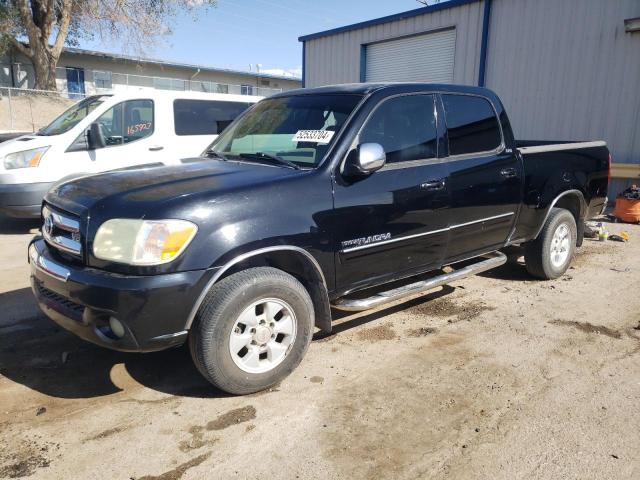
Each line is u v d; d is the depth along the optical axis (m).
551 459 2.69
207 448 2.76
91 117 7.57
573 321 4.51
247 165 3.73
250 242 3.04
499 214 4.68
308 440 2.83
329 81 16.66
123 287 2.77
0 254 6.46
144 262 2.80
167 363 3.68
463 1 12.41
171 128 8.13
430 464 2.65
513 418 3.05
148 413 3.07
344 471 2.59
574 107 10.73
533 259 5.46
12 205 7.15
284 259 3.38
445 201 4.13
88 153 7.53
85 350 3.87
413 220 3.91
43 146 7.27
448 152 4.26
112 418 3.02
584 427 2.96
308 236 3.29
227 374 3.09
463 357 3.83
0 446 2.76
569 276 5.81
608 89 10.19
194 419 3.01
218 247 2.94
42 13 25.84
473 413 3.10
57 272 3.02
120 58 32.75
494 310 4.77
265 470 2.59
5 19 24.78
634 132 9.94
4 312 4.57
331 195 3.43
